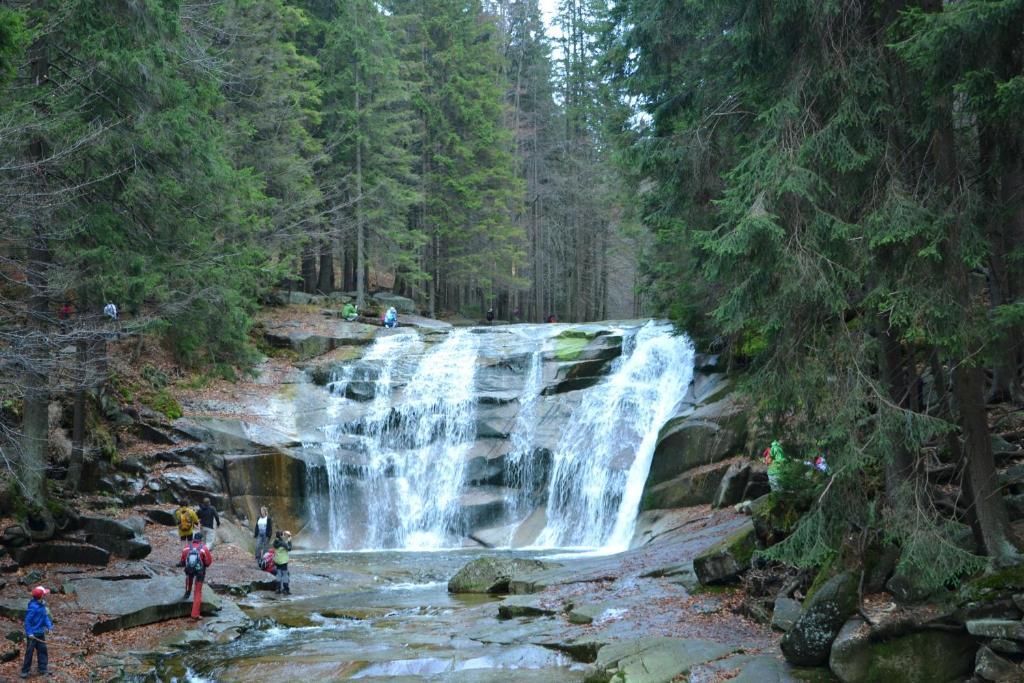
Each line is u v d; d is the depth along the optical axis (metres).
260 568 22.09
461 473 30.58
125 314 22.92
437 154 53.44
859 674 10.15
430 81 52.78
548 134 67.25
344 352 37.78
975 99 9.42
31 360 16.33
